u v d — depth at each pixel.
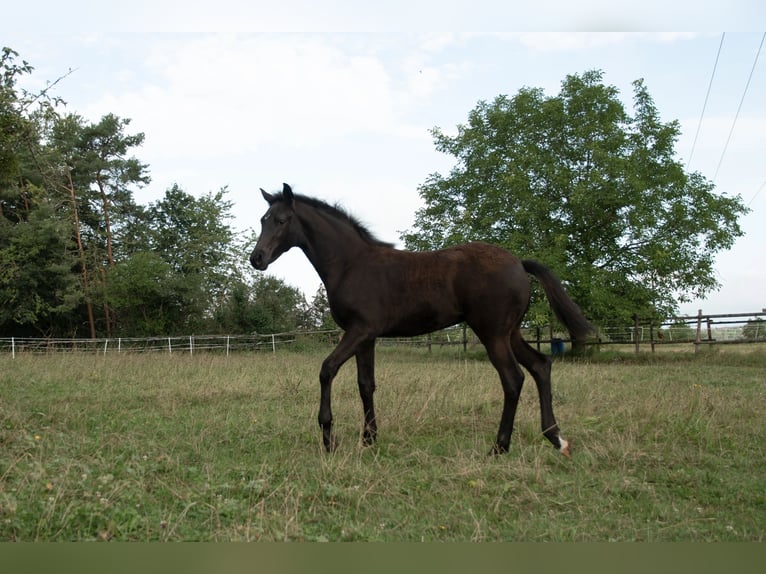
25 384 10.07
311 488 4.38
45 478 4.30
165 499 4.18
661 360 18.58
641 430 6.25
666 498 4.40
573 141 22.33
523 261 6.07
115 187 35.50
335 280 5.97
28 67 8.84
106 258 35.53
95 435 6.16
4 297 30.02
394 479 4.59
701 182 21.58
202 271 35.81
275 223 6.07
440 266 5.81
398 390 8.99
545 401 5.71
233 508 3.90
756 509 4.17
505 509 4.11
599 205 20.97
